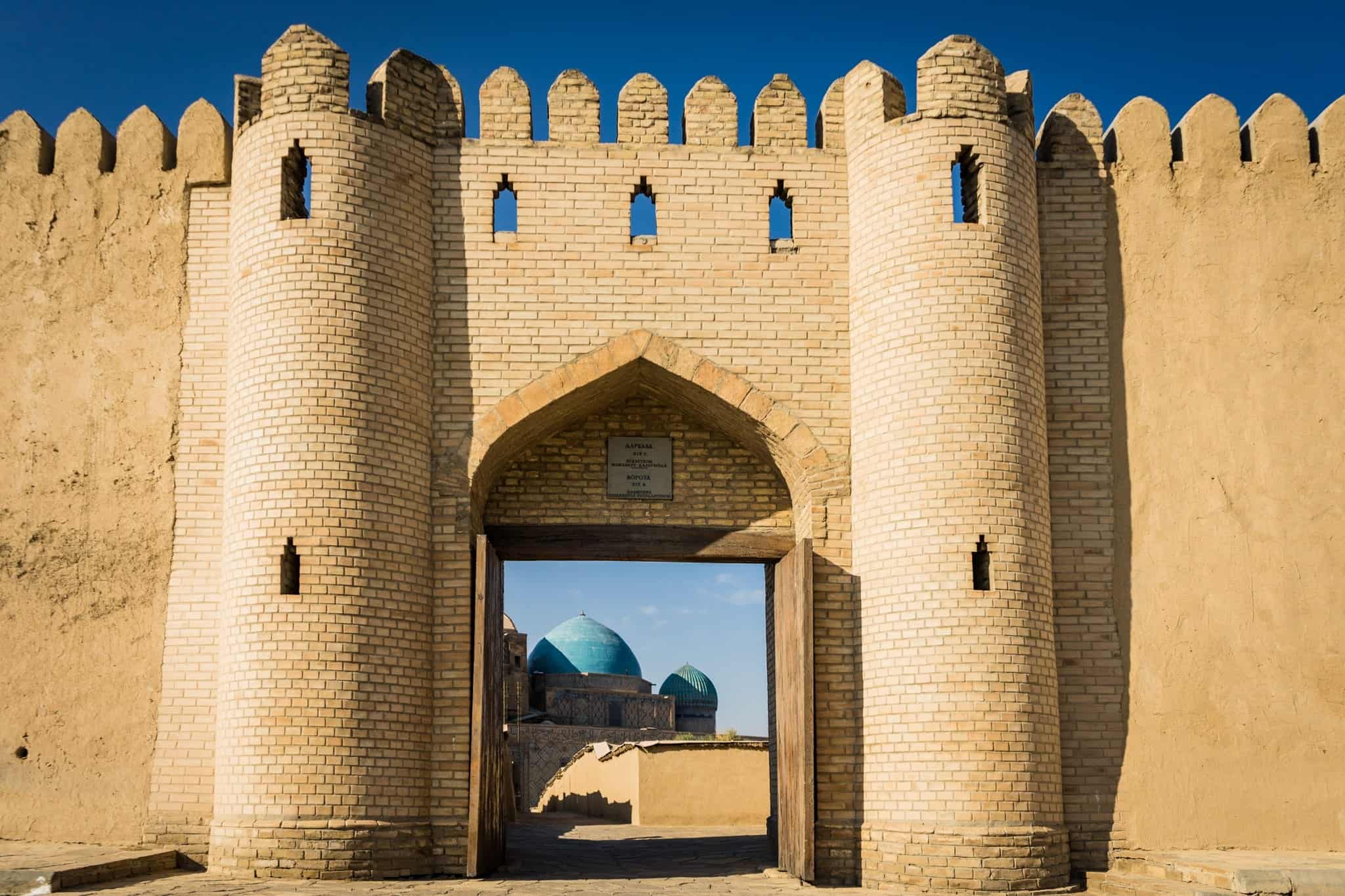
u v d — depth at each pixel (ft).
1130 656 52.60
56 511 54.39
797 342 54.95
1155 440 54.44
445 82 56.03
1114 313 55.42
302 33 53.42
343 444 50.42
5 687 53.01
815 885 49.37
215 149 56.90
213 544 53.93
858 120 55.67
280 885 45.50
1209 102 57.47
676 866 56.95
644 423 58.03
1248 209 56.59
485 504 56.65
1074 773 51.60
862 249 54.49
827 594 52.85
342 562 49.67
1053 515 53.62
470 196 55.16
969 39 54.19
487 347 54.13
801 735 50.60
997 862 47.65
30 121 57.52
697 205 55.77
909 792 49.16
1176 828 51.26
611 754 101.45
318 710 48.60
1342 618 53.26
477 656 50.57
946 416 51.03
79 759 52.49
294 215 53.62
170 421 54.90
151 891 42.57
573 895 44.83
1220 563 53.57
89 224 56.65
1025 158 54.49
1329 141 57.31
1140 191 56.49
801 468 54.08
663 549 57.00
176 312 55.72
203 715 52.49
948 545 50.16
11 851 49.14
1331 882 42.14
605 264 55.06
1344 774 51.98
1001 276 52.37
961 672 49.19
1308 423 54.90
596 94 56.49
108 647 53.31
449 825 50.39
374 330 51.80
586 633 198.18
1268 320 55.67
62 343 55.67
